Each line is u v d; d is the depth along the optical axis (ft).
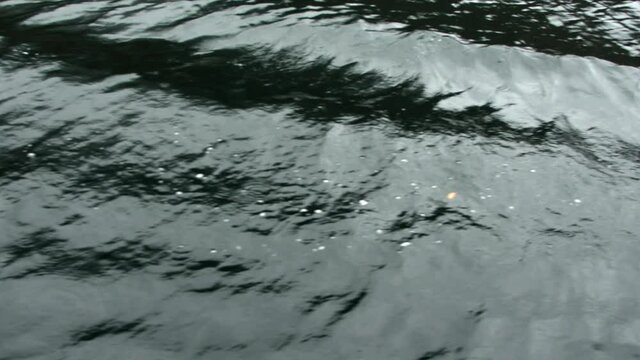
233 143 9.09
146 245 7.27
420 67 11.73
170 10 12.73
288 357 6.22
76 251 7.07
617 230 8.41
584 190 9.14
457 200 8.57
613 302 7.29
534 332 6.79
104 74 10.35
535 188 9.02
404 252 7.61
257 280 7.01
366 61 11.70
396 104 10.63
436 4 14.51
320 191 8.41
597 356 6.60
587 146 10.25
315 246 7.54
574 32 14.10
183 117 9.48
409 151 9.41
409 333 6.61
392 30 12.82
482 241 7.92
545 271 7.60
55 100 9.55
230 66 11.06
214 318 6.50
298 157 8.98
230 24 12.39
